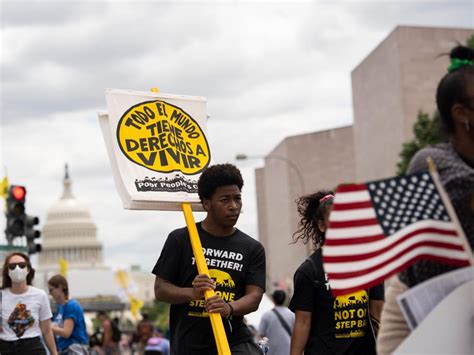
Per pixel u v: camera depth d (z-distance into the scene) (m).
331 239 3.74
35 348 10.21
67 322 11.83
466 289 3.80
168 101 7.26
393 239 3.77
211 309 6.30
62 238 193.12
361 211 3.75
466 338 3.80
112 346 21.48
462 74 4.00
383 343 4.15
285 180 78.38
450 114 4.03
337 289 3.73
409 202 3.79
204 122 7.34
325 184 76.94
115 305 94.75
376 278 3.76
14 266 10.11
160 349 22.88
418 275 3.99
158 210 6.91
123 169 6.91
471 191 3.87
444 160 3.92
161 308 146.88
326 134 76.94
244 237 6.84
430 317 3.80
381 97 51.53
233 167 6.72
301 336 6.66
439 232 3.81
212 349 6.69
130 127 7.04
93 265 189.62
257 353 6.81
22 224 18.70
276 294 11.88
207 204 6.72
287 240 78.31
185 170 7.07
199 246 6.57
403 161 34.56
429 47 47.81
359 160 57.53
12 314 10.14
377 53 51.81
